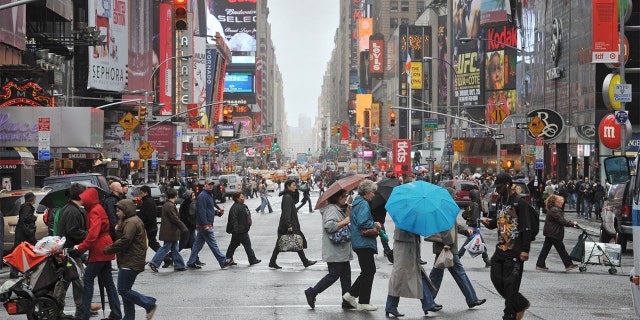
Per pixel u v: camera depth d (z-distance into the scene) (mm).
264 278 17125
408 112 145875
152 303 11305
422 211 11383
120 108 74125
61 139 45812
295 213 18766
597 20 36156
